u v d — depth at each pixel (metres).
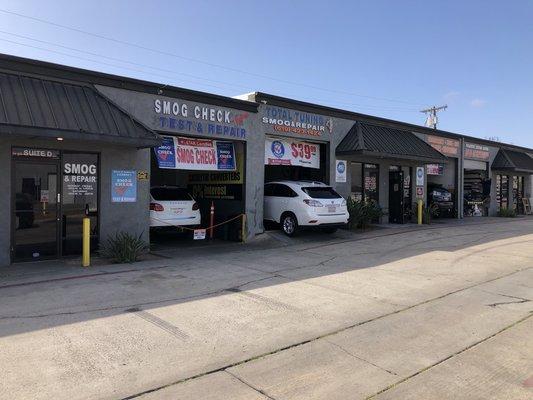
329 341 5.70
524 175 31.95
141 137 10.89
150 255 12.23
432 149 20.73
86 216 11.54
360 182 19.11
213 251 13.05
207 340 5.69
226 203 15.66
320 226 14.72
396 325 6.33
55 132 9.62
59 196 11.09
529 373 4.83
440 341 5.74
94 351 5.30
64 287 8.37
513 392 4.41
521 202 31.33
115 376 4.66
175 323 6.32
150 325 6.23
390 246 13.69
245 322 6.39
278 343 5.61
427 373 4.82
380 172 20.06
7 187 10.29
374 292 8.12
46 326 6.16
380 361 5.11
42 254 10.89
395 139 19.44
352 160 18.56
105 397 4.23
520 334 6.00
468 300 7.64
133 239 11.57
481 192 28.09
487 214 27.89
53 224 11.03
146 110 12.45
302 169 18.64
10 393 4.27
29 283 8.67
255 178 15.15
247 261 11.28
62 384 4.47
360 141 17.33
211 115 13.84
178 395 4.28
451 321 6.52
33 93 10.10
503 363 5.08
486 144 27.53
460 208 25.45
